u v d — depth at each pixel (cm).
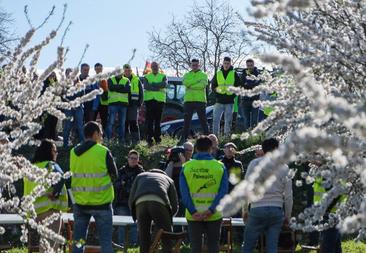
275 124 899
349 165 679
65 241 1087
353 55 803
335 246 1577
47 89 991
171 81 4041
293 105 843
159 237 1600
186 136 3047
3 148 923
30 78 987
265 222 1471
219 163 1523
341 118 395
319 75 887
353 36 857
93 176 1532
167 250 1652
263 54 473
